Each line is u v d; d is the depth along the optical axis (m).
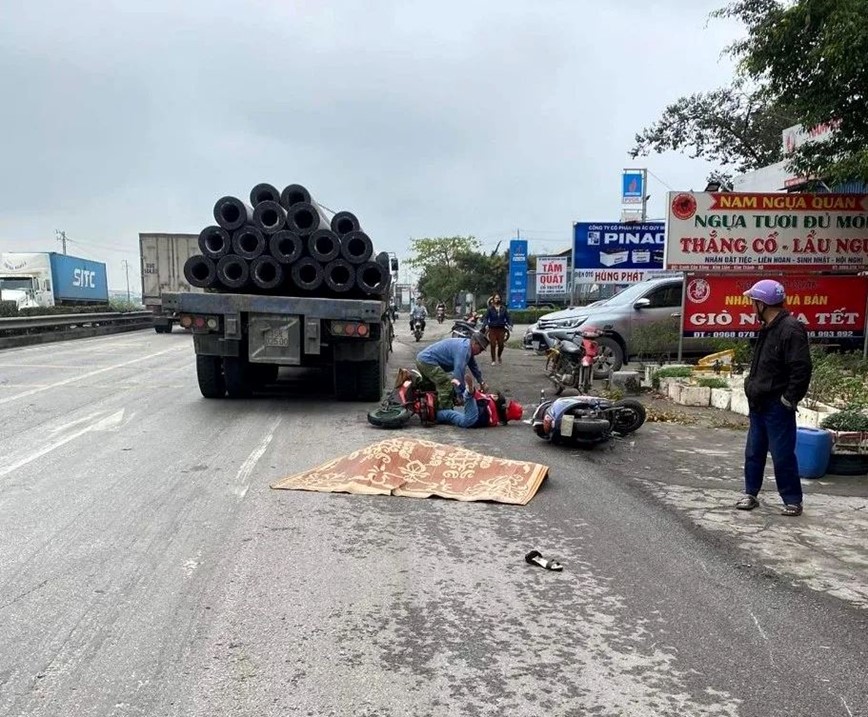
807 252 11.41
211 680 2.91
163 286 28.41
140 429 7.78
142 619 3.41
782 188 17.34
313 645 3.20
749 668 3.08
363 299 9.53
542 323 15.27
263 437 7.44
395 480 5.73
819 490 5.92
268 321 8.92
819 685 2.96
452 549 4.42
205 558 4.16
